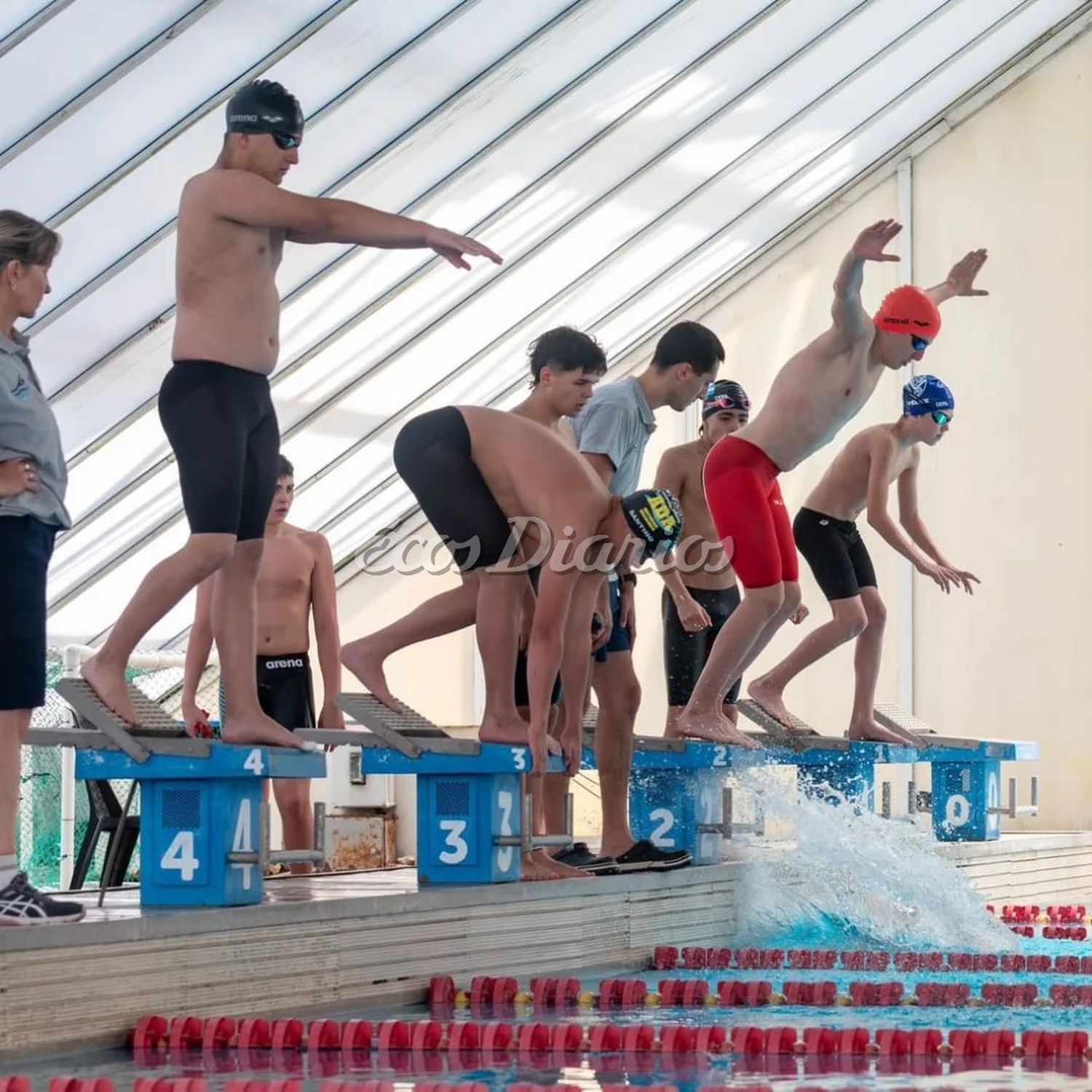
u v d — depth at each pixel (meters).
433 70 27.27
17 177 23.75
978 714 40.34
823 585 28.14
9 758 13.58
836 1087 12.00
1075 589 39.78
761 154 37.25
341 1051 13.89
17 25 21.55
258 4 23.61
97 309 26.83
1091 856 34.81
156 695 38.69
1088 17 40.59
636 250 37.41
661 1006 17.02
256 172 16.86
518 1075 12.59
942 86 40.28
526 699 21.00
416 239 16.11
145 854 16.38
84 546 32.12
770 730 27.14
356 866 36.53
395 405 36.00
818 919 23.38
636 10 29.14
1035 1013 16.52
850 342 24.22
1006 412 40.72
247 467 16.62
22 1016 12.91
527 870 19.92
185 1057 13.38
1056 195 40.72
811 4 32.84
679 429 43.59
